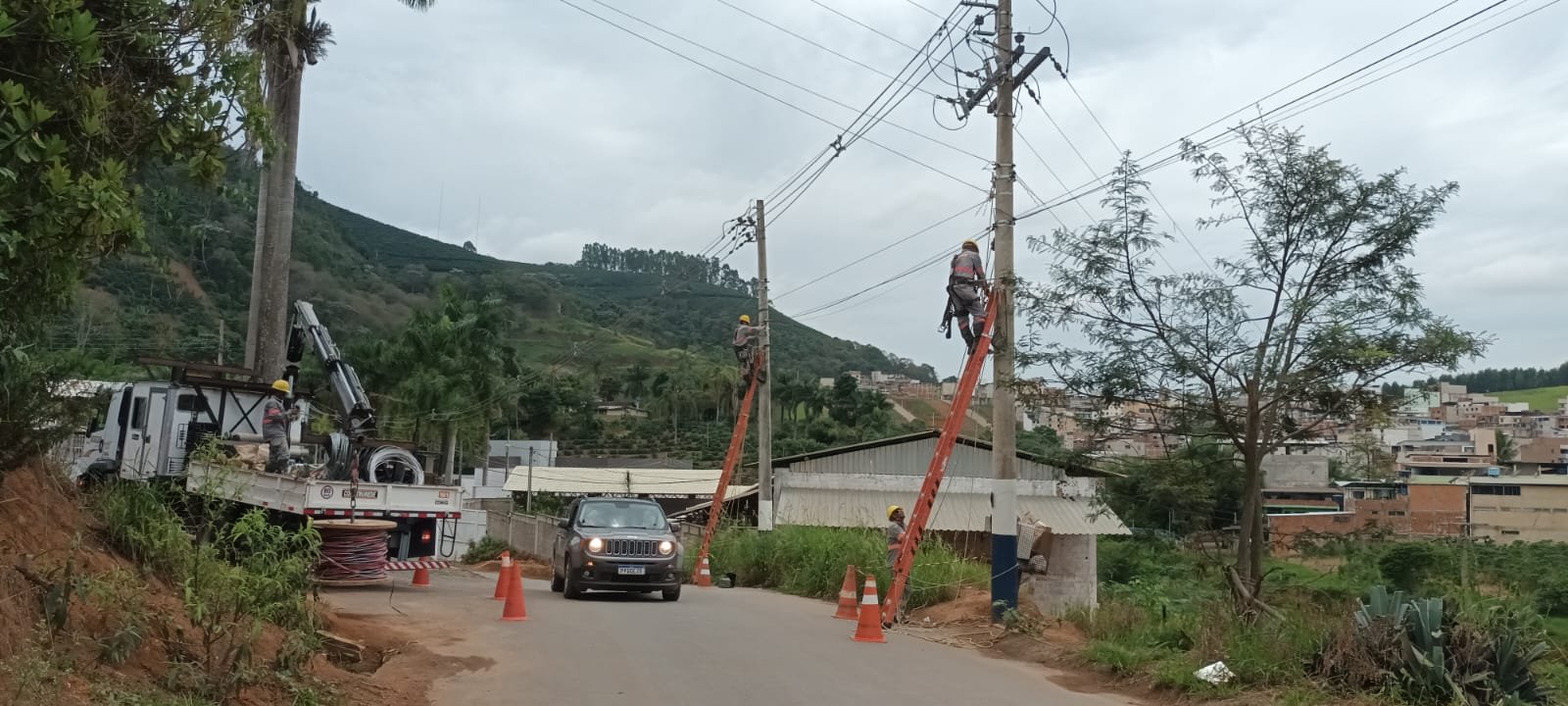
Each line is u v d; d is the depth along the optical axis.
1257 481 12.30
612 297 140.62
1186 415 12.68
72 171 6.23
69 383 8.34
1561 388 163.75
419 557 17.81
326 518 16.84
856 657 11.59
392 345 52.44
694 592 20.28
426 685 9.46
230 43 7.87
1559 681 9.06
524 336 99.06
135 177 7.98
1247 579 11.95
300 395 22.20
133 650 6.73
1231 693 9.48
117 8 7.15
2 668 5.55
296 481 16.86
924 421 82.50
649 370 93.06
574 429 84.00
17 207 5.41
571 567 17.41
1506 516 47.47
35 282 6.02
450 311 53.00
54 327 8.13
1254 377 12.03
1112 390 12.53
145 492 9.34
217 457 11.36
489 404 52.59
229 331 46.56
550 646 11.67
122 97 7.12
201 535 9.41
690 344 116.00
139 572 8.42
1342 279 11.89
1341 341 11.42
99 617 7.04
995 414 14.43
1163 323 12.36
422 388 49.47
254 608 8.05
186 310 46.44
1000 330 14.52
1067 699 9.63
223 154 8.12
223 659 7.22
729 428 84.62
